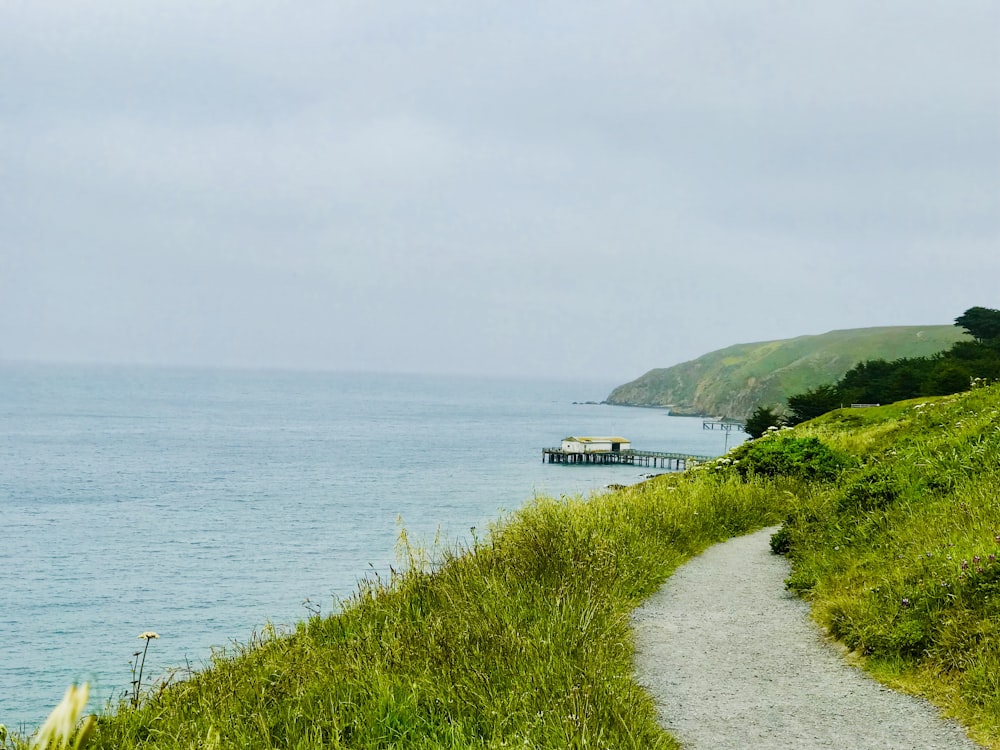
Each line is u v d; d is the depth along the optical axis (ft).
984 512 34.22
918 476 45.39
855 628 29.81
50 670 118.21
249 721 23.70
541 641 26.07
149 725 24.88
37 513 281.33
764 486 68.95
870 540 39.83
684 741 21.49
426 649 27.09
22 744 14.51
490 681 23.88
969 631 25.39
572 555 37.14
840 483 63.00
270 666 29.45
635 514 52.21
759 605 37.32
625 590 38.11
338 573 179.11
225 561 197.88
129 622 144.56
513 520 45.80
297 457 493.36
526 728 20.48
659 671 27.76
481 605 30.86
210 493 330.54
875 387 347.97
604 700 22.12
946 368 276.21
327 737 22.07
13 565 197.98
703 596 39.17
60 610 154.81
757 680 26.66
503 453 547.08
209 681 28.89
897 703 23.89
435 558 41.65
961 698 22.76
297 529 243.19
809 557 42.88
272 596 158.61
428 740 20.63
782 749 20.88
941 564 30.14
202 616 145.38
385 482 367.04
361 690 24.02
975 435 48.42
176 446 552.41
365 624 33.53
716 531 56.44
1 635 137.39
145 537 234.58
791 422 347.97
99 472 405.18
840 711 23.53
